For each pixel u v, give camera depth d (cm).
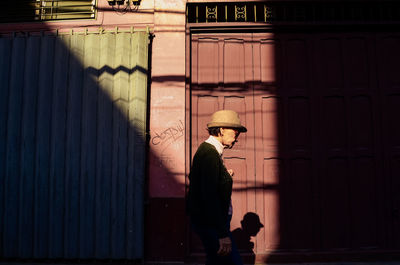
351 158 378
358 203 371
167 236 355
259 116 391
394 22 384
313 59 396
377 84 389
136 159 364
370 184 374
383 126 382
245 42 404
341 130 384
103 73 379
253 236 370
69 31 402
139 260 354
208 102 394
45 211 368
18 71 389
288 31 401
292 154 382
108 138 371
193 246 366
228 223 215
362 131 382
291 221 371
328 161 379
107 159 367
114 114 372
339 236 367
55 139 373
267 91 395
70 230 361
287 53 400
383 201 370
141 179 361
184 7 392
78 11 416
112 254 354
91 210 362
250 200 376
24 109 382
